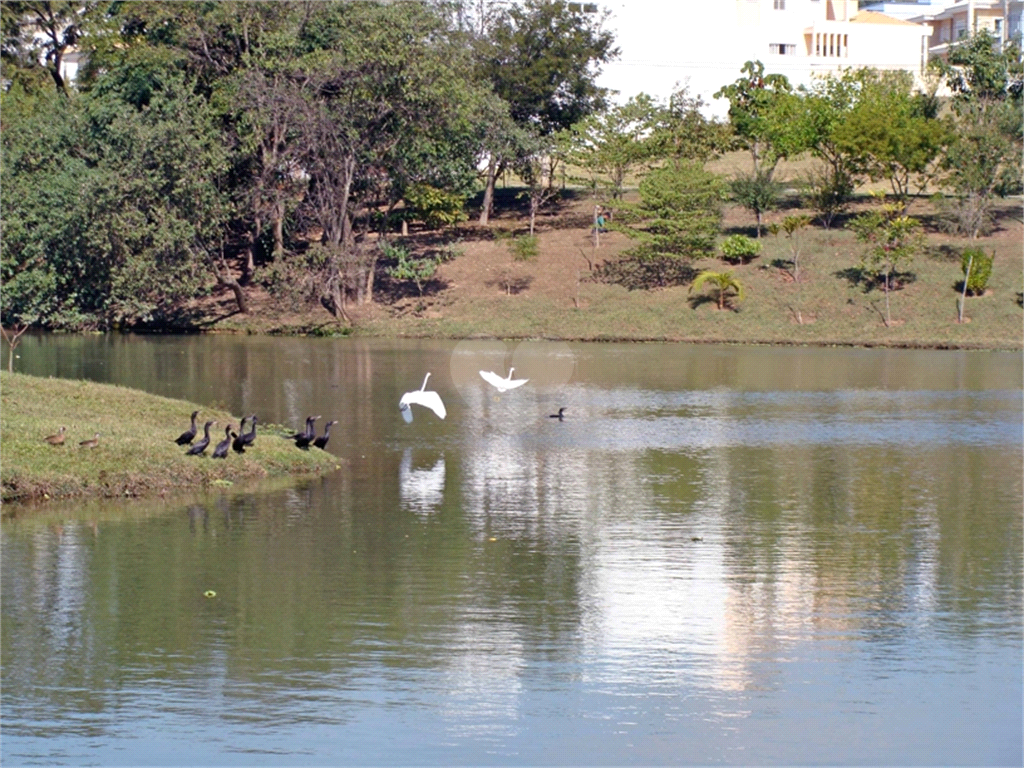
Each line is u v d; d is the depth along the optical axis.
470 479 27.08
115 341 56.12
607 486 26.55
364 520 22.88
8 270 59.03
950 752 13.34
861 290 62.22
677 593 18.67
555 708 14.28
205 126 59.22
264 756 12.98
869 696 14.77
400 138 60.91
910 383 45.19
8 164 59.12
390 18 58.34
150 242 58.34
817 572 19.91
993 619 17.61
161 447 25.92
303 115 58.69
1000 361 52.00
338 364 48.59
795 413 37.88
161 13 59.88
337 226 61.88
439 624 17.02
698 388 43.66
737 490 26.33
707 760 13.09
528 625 17.02
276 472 26.95
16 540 20.89
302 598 18.02
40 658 15.48
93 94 63.41
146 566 19.52
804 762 13.02
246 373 45.06
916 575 19.83
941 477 27.97
